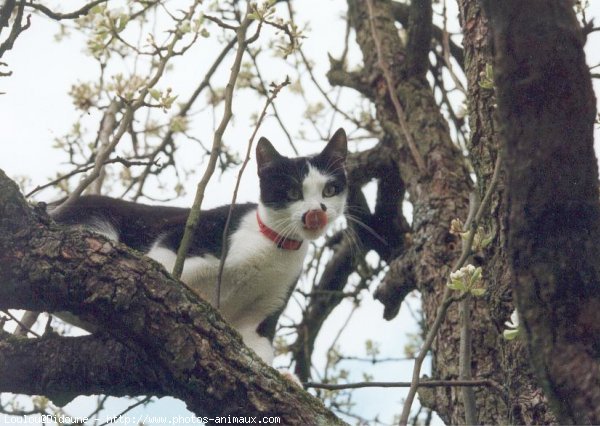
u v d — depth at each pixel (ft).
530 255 7.43
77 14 12.10
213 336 9.21
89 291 9.05
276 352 19.47
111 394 10.21
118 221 15.51
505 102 7.15
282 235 15.20
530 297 7.54
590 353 7.48
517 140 7.16
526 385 10.77
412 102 18.47
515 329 9.66
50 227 9.34
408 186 17.72
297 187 15.61
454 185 16.85
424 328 17.40
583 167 7.16
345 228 19.79
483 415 12.91
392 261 18.31
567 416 7.56
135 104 12.23
